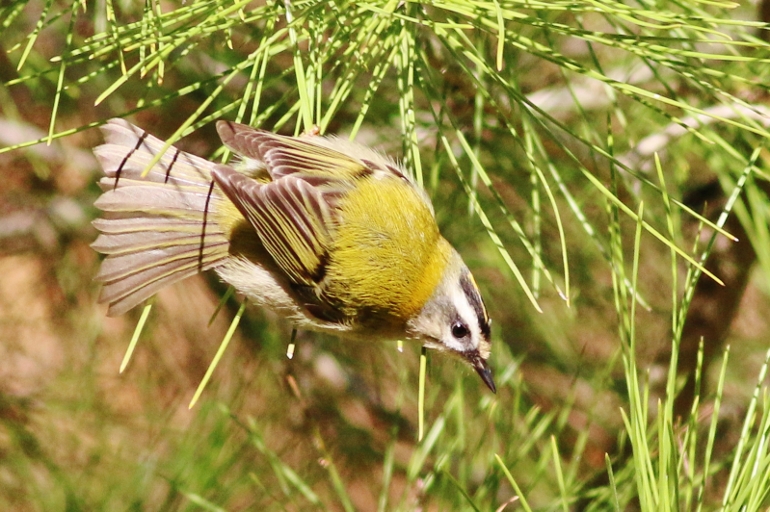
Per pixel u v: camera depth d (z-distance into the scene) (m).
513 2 2.01
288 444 2.16
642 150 2.12
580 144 2.10
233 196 2.04
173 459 2.12
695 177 2.17
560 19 2.14
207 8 2.01
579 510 2.11
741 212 2.09
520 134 2.10
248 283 2.07
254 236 2.07
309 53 2.02
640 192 2.12
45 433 2.14
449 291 2.07
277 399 2.18
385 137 2.14
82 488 2.12
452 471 2.11
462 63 2.03
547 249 2.17
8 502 2.13
